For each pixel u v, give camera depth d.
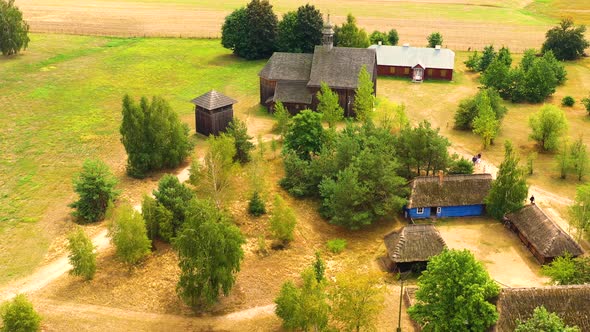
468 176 76.25
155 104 85.94
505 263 66.19
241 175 83.88
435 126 107.19
